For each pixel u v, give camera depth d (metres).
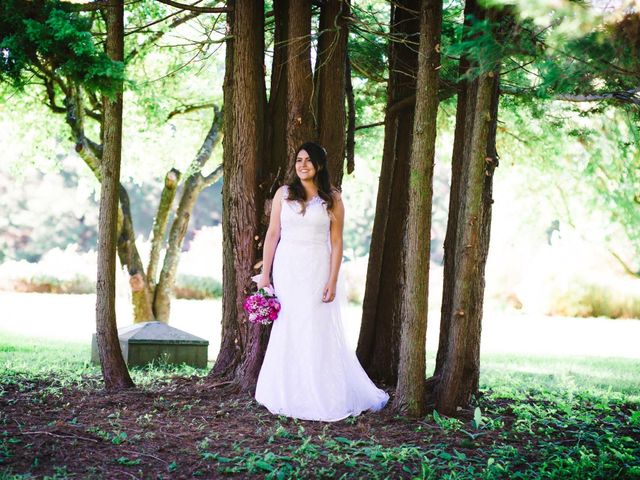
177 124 13.62
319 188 5.62
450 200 6.37
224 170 6.91
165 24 10.62
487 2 3.65
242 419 5.25
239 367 6.38
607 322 20.36
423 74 5.20
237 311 6.51
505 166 11.47
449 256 6.32
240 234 6.42
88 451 4.25
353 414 5.48
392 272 7.07
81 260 26.36
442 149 11.91
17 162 12.51
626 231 11.23
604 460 4.37
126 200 12.74
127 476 3.86
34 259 35.44
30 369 7.46
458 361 5.42
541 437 5.04
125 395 5.93
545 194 11.74
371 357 7.12
